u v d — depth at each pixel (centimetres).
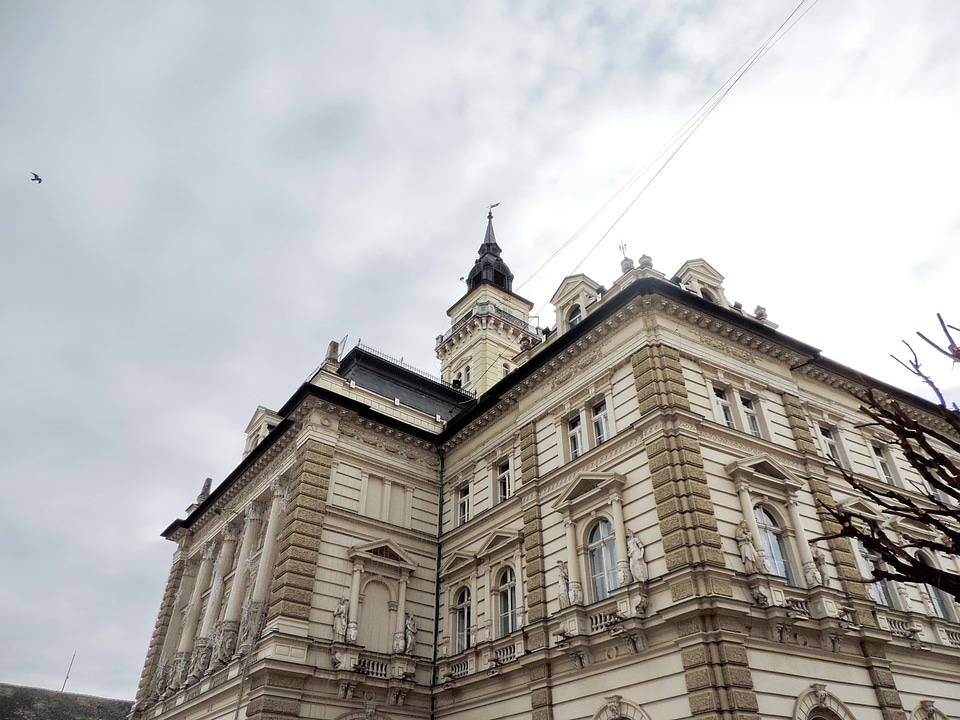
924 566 885
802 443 2836
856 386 3394
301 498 3234
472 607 3173
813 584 2317
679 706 1998
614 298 2839
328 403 3547
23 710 6875
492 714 2742
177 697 3641
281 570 3066
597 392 2877
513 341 5634
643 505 2423
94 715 7262
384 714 2955
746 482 2464
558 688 2472
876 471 3225
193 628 4047
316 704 2803
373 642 3150
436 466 3888
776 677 2041
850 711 2153
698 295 2959
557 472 2894
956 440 3703
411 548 3516
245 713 2770
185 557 4803
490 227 6806
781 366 3089
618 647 2288
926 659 2562
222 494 4325
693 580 2112
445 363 5853
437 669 3198
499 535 3105
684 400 2569
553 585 2681
